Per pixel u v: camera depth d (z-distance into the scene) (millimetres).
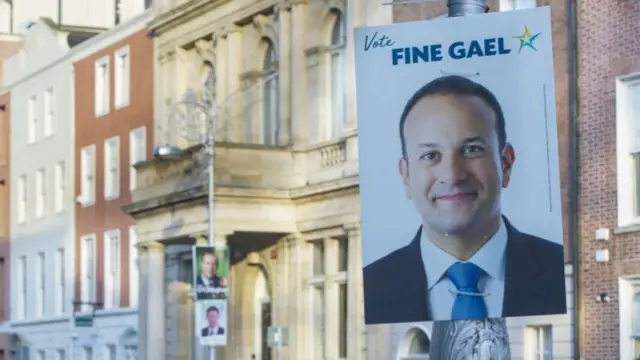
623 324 29031
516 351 31734
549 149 16438
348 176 38281
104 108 54156
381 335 37094
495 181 16562
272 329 38438
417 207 16750
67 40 58906
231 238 41750
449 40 16578
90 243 55312
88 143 55625
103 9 64938
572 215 30234
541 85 16406
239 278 42969
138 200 44094
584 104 30062
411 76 16672
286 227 40531
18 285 62750
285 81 41750
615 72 29297
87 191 55625
